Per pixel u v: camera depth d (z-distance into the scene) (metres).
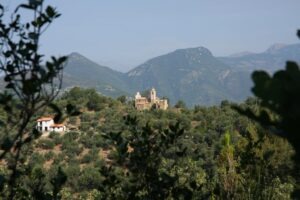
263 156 6.27
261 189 6.64
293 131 1.49
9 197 3.92
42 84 3.33
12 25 3.50
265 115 1.64
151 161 4.95
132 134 5.11
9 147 3.50
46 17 3.47
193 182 5.00
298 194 1.84
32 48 3.44
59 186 4.47
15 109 3.49
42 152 69.06
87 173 49.03
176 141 5.07
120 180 5.02
